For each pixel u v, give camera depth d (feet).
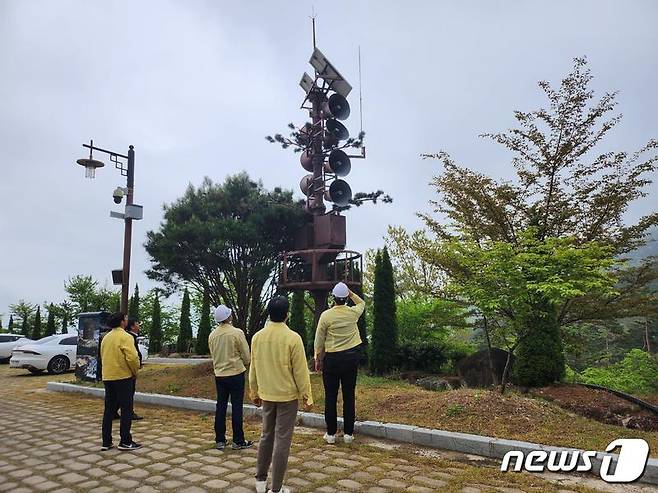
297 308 54.24
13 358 53.42
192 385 32.40
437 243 40.78
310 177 40.63
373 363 40.16
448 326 43.37
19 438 21.03
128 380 18.79
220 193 42.86
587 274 23.70
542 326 28.32
